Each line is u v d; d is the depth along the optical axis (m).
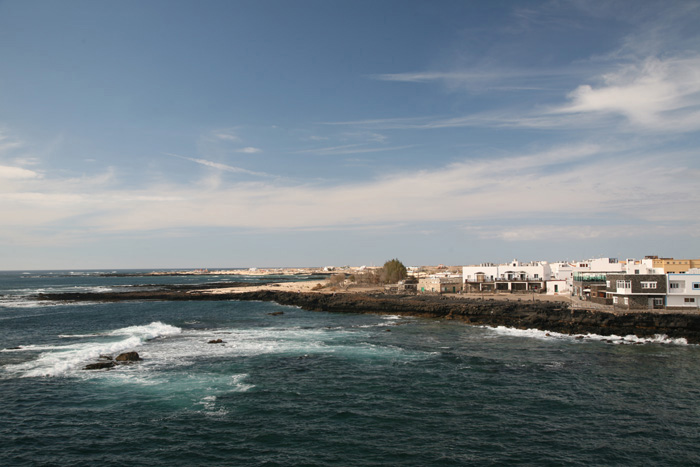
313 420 37.34
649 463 30.47
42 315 109.75
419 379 49.41
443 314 104.62
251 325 91.25
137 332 79.06
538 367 54.88
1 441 32.69
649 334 73.88
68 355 58.31
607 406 41.28
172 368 52.69
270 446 32.41
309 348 65.62
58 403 40.31
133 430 34.81
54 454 30.77
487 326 88.94
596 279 110.81
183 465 29.45
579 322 80.25
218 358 58.28
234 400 41.81
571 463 30.31
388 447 32.47
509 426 36.53
